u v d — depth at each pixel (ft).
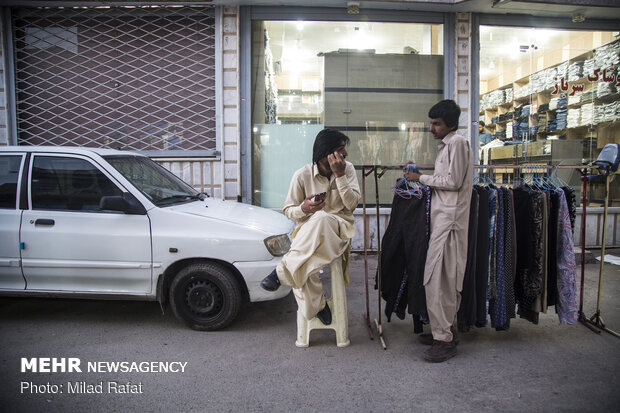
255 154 21.83
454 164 9.93
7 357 10.66
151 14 20.77
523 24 21.65
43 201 12.44
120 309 14.21
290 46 21.66
